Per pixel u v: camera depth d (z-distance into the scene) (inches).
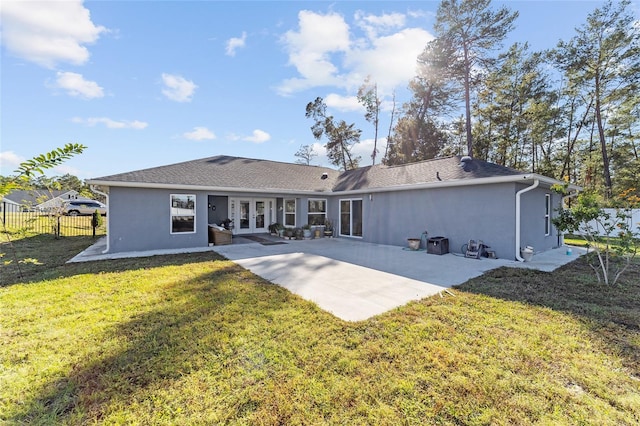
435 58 799.7
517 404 94.6
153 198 396.2
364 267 296.7
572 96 839.1
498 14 704.4
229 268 287.1
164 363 117.9
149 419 89.0
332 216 582.6
